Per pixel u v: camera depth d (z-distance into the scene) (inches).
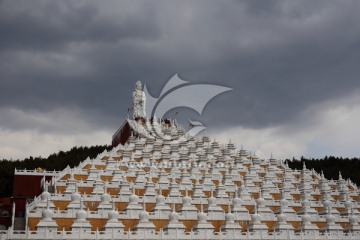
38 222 2780.5
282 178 4303.6
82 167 3914.9
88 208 3120.1
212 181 3983.8
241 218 3186.5
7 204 4133.9
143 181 3727.9
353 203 3735.2
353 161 7214.6
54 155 6894.7
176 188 3521.2
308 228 3117.6
